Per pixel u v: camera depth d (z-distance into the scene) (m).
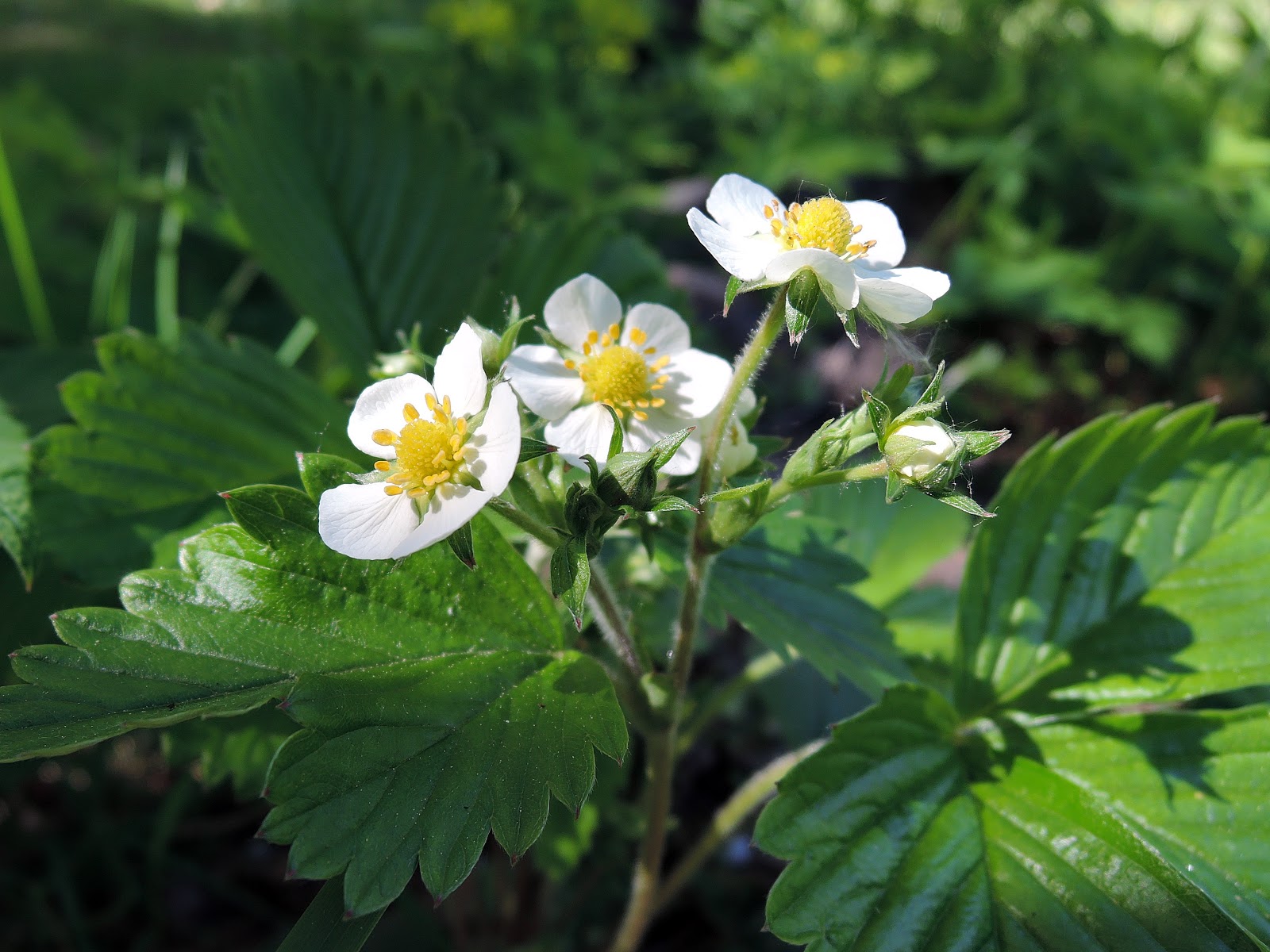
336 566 0.07
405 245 0.13
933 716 0.09
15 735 0.06
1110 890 0.08
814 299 0.06
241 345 0.11
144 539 0.10
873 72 0.31
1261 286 0.25
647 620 0.11
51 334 0.16
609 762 0.11
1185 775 0.08
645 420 0.08
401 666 0.07
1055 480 0.09
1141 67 0.29
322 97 0.13
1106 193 0.26
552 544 0.07
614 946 0.10
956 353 0.25
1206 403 0.09
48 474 0.10
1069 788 0.08
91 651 0.07
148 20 0.43
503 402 0.06
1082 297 0.24
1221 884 0.08
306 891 0.14
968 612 0.09
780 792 0.08
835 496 0.13
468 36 0.28
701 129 0.31
